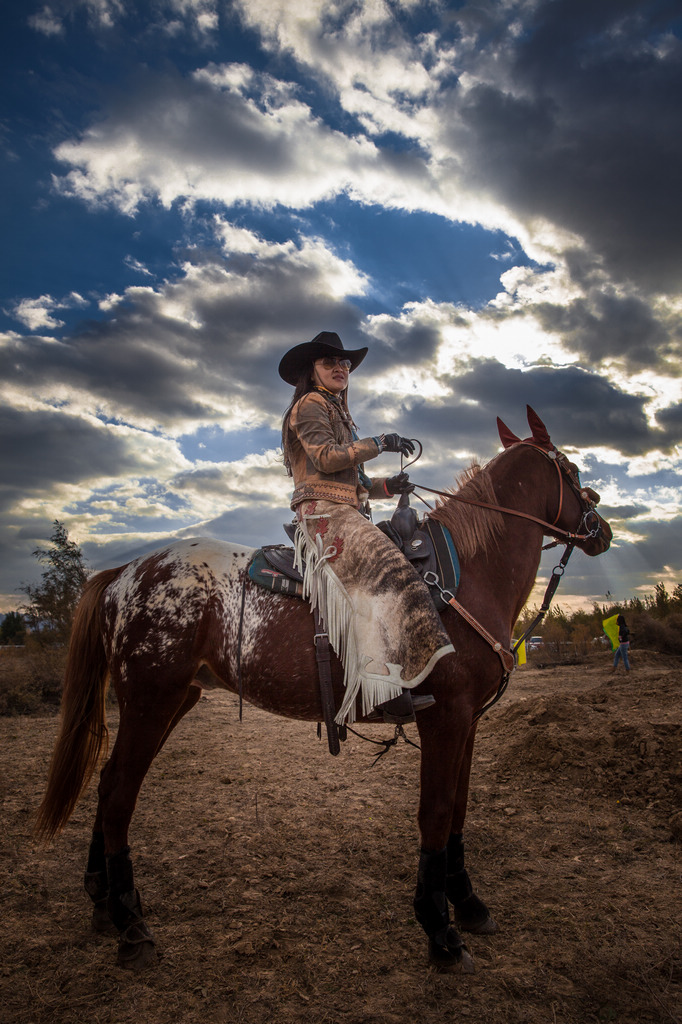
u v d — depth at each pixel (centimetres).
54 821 317
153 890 345
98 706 332
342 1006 244
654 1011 237
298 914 316
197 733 779
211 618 315
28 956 279
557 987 254
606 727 568
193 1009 243
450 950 268
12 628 1549
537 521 339
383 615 278
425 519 328
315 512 310
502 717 710
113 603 328
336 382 337
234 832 432
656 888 335
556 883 347
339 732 289
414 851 396
